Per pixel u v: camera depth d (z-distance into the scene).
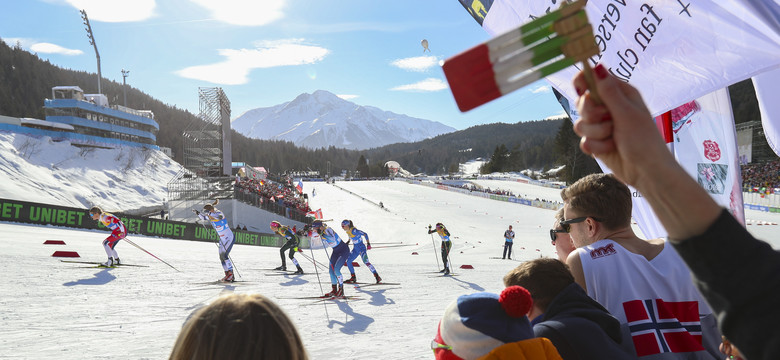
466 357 1.20
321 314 7.39
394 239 33.53
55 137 55.06
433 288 10.83
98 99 67.88
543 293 1.59
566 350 1.38
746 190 54.34
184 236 21.56
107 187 52.06
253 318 0.83
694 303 1.62
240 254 17.59
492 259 21.61
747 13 2.24
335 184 84.88
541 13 2.85
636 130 0.59
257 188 42.97
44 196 40.91
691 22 2.39
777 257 0.62
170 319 6.37
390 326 6.51
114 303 7.16
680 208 0.61
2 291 7.33
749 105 94.06
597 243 1.72
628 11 2.54
